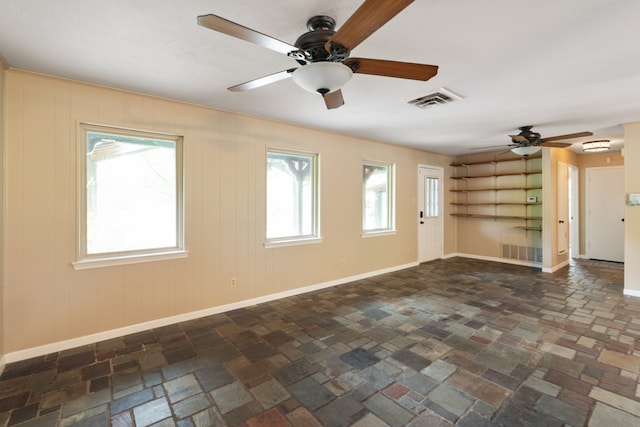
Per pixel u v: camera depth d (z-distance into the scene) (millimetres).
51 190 2514
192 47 2031
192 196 3207
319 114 3533
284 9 1631
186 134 3158
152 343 2684
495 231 6277
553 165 5316
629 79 2521
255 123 3652
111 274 2783
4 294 2334
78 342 2627
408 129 4223
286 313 3381
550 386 2047
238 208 3529
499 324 3053
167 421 1748
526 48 2023
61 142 2547
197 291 3254
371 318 3229
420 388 2039
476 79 2527
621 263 5930
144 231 3031
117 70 2379
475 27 1780
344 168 4613
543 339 2723
